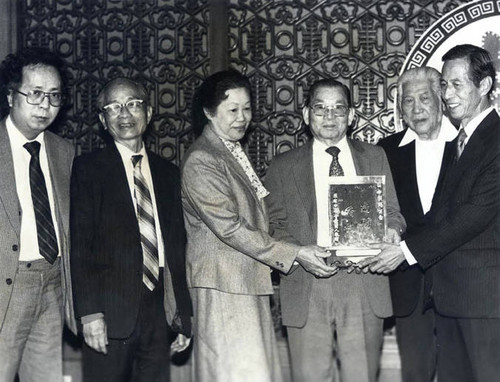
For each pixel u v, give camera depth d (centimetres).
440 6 464
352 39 470
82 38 483
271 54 474
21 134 338
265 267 339
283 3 474
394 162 383
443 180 360
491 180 338
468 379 360
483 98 351
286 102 473
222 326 327
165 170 353
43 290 335
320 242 346
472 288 342
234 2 478
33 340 338
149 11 479
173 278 338
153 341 338
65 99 342
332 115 345
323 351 343
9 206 325
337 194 347
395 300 373
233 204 332
